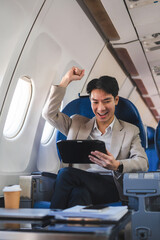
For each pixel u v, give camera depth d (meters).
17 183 2.88
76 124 2.72
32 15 2.53
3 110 2.55
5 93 2.54
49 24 2.80
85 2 3.19
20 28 2.50
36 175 2.42
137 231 1.65
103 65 4.54
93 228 1.09
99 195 2.15
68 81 2.81
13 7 2.33
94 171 2.47
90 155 2.13
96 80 2.44
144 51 4.72
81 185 2.09
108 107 2.40
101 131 2.61
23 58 2.62
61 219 1.20
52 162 3.56
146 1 3.21
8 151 2.80
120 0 3.18
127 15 3.54
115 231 1.10
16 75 2.61
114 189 2.25
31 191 2.23
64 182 2.00
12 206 1.66
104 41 4.16
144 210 1.66
